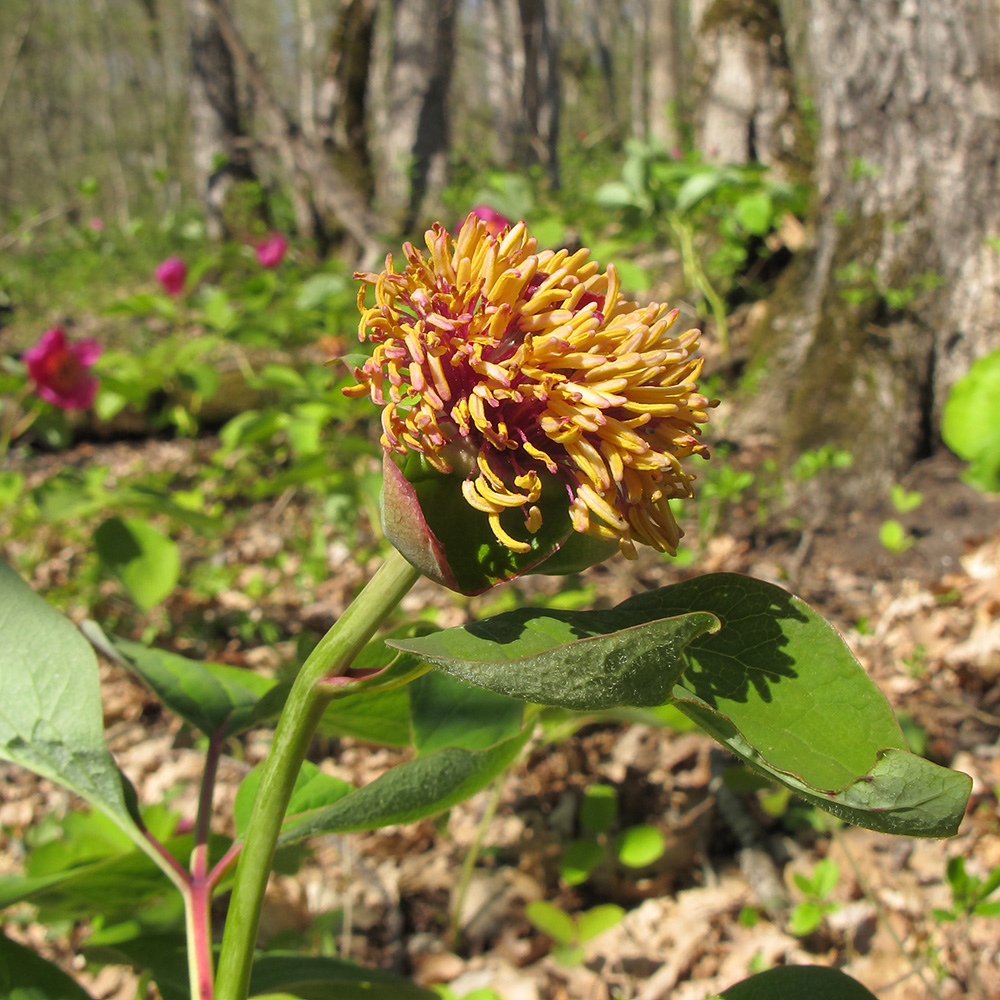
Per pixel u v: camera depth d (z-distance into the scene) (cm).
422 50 957
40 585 414
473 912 229
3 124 3008
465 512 86
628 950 215
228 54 1238
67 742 111
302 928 217
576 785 262
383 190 1016
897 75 413
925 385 418
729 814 246
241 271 898
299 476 325
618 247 429
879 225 427
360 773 279
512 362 81
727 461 442
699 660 87
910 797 72
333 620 375
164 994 133
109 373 464
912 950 206
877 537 387
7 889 121
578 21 2559
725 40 627
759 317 549
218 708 137
